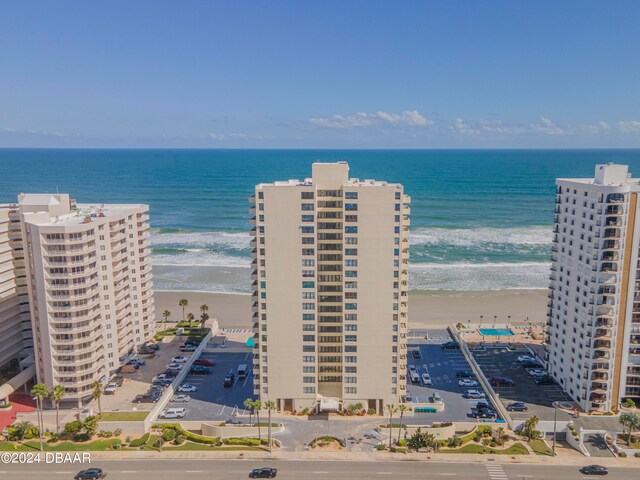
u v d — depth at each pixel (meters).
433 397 103.75
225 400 104.62
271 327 96.19
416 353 124.75
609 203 91.75
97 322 104.00
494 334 137.38
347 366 97.62
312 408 99.19
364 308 95.31
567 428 92.56
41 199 109.56
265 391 98.81
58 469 81.00
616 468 81.88
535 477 79.38
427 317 154.75
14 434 89.75
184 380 113.62
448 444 88.56
